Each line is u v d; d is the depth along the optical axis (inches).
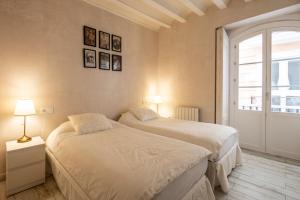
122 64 138.8
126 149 68.1
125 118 129.8
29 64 90.4
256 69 127.9
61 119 103.7
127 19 141.5
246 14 117.5
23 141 83.0
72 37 107.0
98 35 121.0
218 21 130.6
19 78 87.4
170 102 163.2
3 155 84.2
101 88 124.5
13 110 86.2
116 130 100.3
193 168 60.7
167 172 50.5
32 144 81.0
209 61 136.3
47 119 98.0
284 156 117.0
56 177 78.8
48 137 94.1
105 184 48.4
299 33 109.3
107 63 127.4
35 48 92.1
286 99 116.3
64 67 104.0
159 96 162.1
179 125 111.5
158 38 170.9
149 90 163.8
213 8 132.9
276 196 74.4
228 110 141.6
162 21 151.7
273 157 116.3
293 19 109.9
